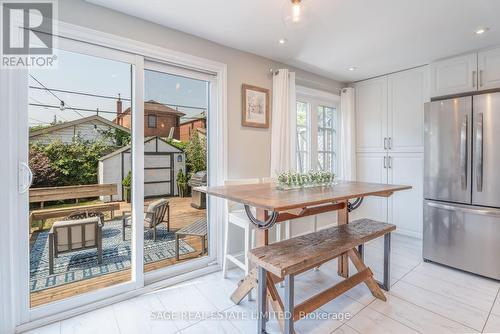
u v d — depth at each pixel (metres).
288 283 1.45
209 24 2.16
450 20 2.09
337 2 1.83
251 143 2.81
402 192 3.48
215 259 2.60
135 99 2.08
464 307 1.91
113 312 1.88
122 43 1.98
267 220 1.84
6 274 1.60
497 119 2.27
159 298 2.07
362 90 3.84
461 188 2.49
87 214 2.06
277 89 2.93
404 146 3.40
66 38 1.78
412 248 3.10
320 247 1.70
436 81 2.98
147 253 2.43
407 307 1.92
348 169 3.78
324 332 1.65
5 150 1.58
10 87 1.60
